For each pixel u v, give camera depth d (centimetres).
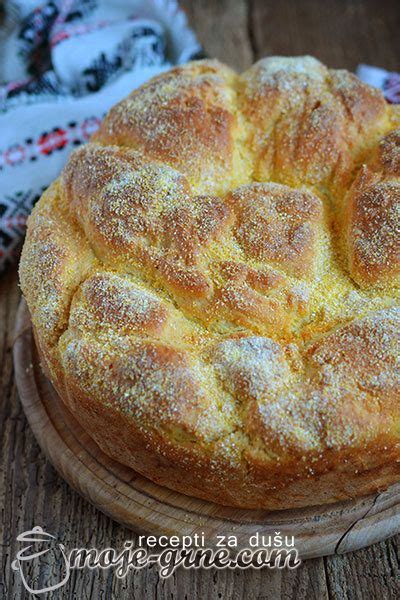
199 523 42
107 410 40
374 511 42
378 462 39
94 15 73
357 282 42
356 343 39
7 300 57
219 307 41
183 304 42
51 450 46
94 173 45
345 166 46
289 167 47
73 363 41
